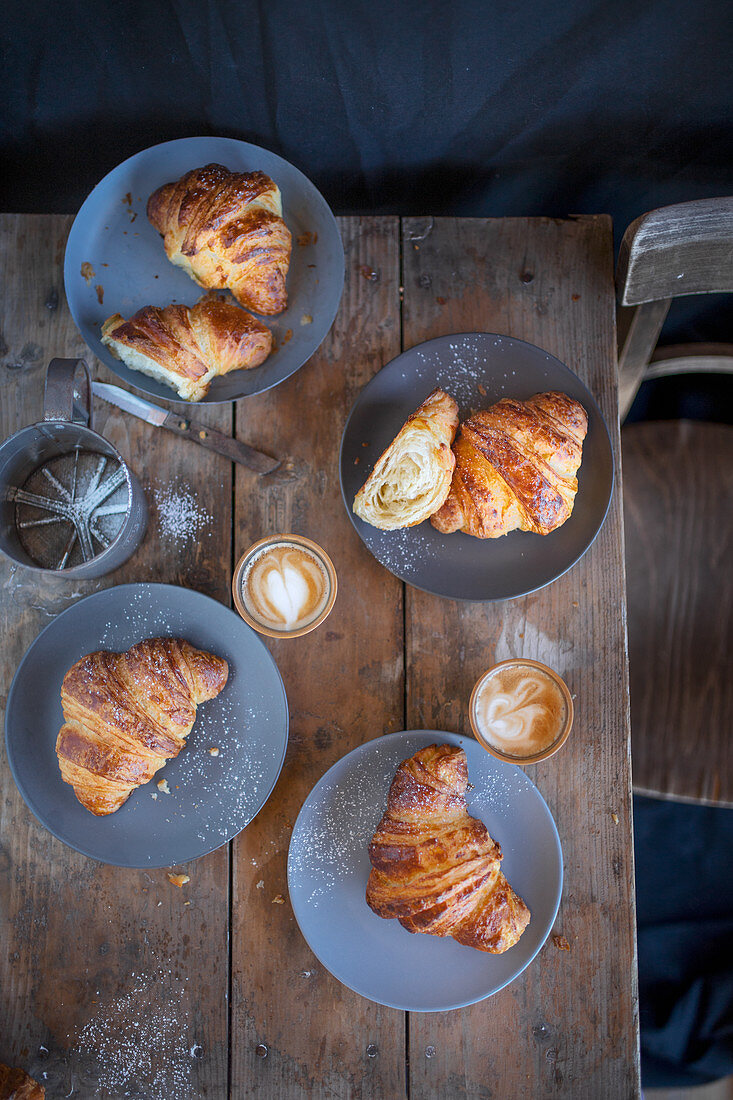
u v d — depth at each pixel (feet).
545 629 3.04
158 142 3.43
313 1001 2.91
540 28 3.10
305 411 3.10
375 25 3.11
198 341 2.91
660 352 3.38
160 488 3.07
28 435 2.82
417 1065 2.90
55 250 3.14
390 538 2.98
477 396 3.03
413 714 3.01
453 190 3.54
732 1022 3.62
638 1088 2.89
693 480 3.59
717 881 3.81
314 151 3.44
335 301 3.04
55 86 3.26
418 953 2.87
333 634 3.03
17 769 2.87
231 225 2.91
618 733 3.01
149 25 3.12
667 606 3.55
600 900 2.96
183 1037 2.90
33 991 2.92
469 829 2.79
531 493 2.84
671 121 3.29
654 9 3.03
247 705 2.92
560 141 3.37
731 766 3.44
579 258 3.15
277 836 2.97
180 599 2.92
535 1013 2.92
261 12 3.08
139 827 2.89
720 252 2.88
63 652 2.94
